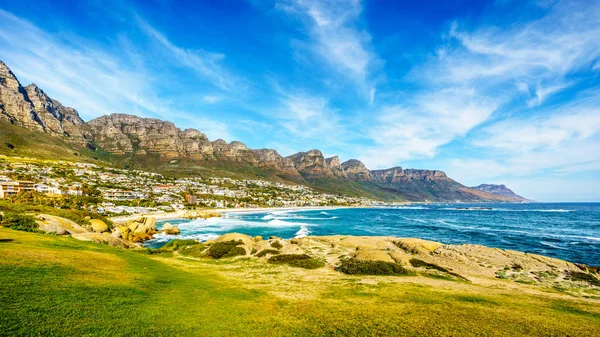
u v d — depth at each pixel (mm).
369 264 27281
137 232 64438
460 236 69938
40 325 9219
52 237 26859
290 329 11578
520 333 11688
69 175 161250
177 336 10039
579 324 12977
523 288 22406
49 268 15227
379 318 13109
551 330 12117
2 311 9562
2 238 20969
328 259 33406
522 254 35406
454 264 32531
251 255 34875
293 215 153875
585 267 30938
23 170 143625
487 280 25328
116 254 25188
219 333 10719
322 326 12016
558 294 20594
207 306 13898
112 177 190625
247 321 12297
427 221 118062
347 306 15055
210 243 42344
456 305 15500
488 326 12336
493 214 164750
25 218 33750
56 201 91750
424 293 18219
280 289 18984
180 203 161625
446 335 11227
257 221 114500
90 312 10875
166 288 16234
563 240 62156
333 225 100438
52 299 11352
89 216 66875
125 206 120812
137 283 16188
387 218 136500
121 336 9445
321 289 19109
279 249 36312
